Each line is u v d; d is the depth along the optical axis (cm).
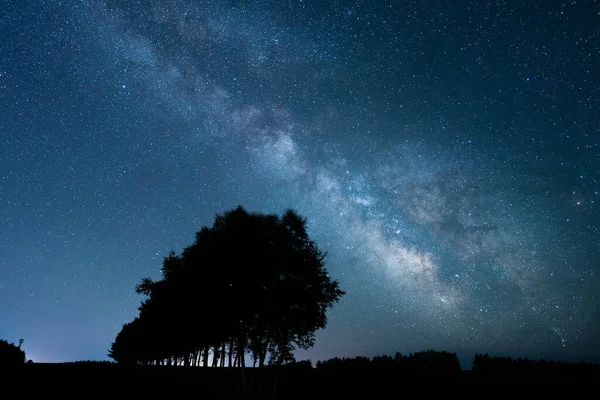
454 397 1248
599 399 984
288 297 1591
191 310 1720
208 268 1645
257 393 1677
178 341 2239
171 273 1841
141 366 3275
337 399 1498
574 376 1069
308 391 1673
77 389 2216
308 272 1650
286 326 1609
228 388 1938
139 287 2011
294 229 1719
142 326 2931
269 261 1619
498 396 1160
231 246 1636
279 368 1781
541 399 1081
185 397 1934
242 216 1691
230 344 1870
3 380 2342
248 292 1580
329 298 1684
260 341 1619
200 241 1731
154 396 2005
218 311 1608
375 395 1427
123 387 2289
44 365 3147
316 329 1670
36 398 1922
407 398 1355
